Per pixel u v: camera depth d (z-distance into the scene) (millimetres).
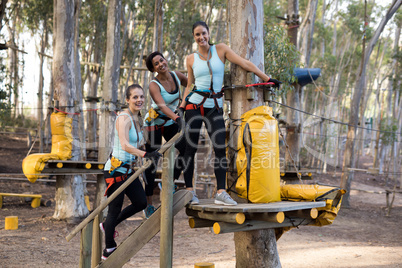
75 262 5828
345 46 32656
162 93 3861
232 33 4215
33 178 7430
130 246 3553
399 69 28938
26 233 7828
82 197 9641
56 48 9422
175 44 24875
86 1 21875
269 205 3312
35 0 21109
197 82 3527
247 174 3621
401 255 7395
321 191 3689
